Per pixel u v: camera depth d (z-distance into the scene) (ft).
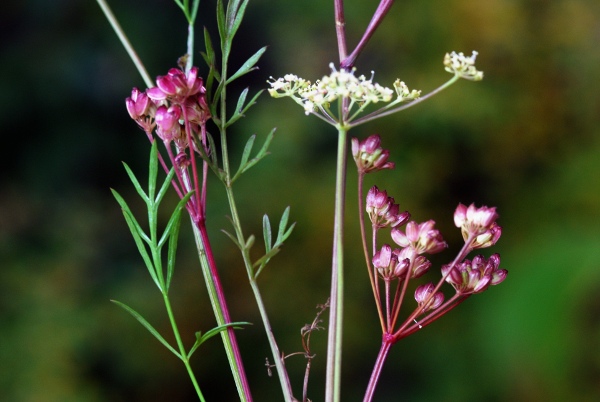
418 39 23.00
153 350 20.43
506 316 19.56
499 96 22.50
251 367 21.04
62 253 21.31
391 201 5.00
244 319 21.08
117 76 23.84
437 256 22.06
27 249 21.31
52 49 23.56
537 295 19.31
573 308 18.85
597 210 20.97
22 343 19.29
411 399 20.86
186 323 20.70
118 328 20.34
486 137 22.38
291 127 22.22
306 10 23.82
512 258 20.80
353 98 4.67
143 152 23.61
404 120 22.17
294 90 4.89
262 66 23.97
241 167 5.13
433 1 22.90
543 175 22.56
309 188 21.81
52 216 22.08
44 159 22.84
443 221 22.17
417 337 21.49
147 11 24.21
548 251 20.07
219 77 5.18
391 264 4.95
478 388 20.17
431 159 22.25
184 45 24.39
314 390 20.98
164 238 5.12
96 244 21.83
